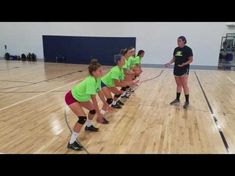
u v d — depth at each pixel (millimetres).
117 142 3713
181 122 4648
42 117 4836
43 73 10391
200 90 7453
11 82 8398
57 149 3451
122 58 4918
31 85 7918
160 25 12891
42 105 5668
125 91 6270
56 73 10438
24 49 15375
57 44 14250
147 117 4906
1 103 5816
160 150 3457
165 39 13023
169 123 4582
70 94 3512
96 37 13508
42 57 15180
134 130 4207
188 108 5570
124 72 5742
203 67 12547
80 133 4031
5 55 15492
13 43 15484
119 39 13344
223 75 10414
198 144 3680
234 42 12195
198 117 4957
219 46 12414
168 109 5469
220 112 5312
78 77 9492
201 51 12688
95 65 3348
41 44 14922
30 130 4164
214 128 4359
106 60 13648
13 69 11469
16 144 3613
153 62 13492
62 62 14320
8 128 4250
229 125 4523
